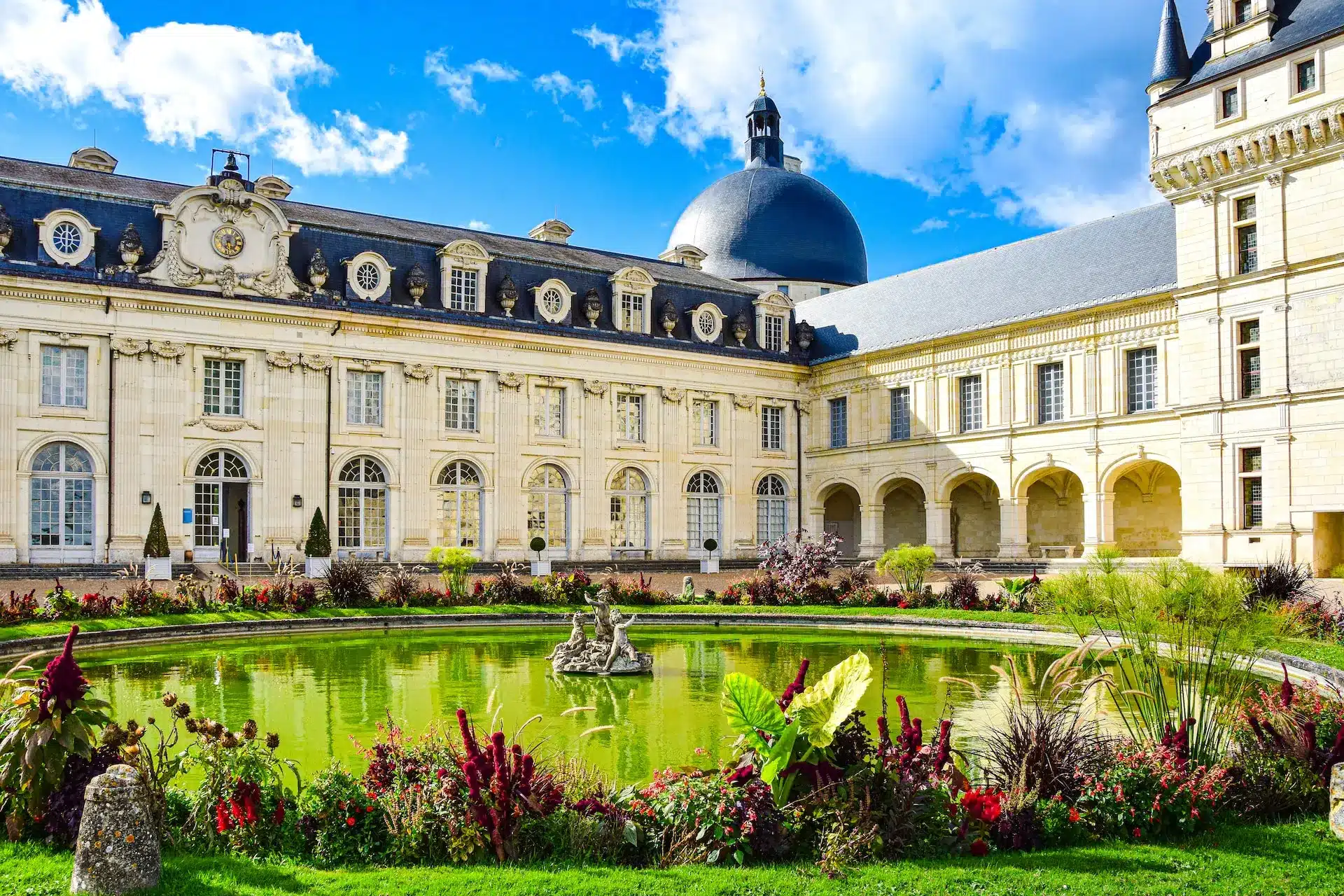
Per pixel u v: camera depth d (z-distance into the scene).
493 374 47.78
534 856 8.72
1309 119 33.62
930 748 9.78
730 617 31.03
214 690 18.12
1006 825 9.16
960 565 45.31
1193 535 37.22
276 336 42.81
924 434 49.78
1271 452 34.97
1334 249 33.50
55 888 7.88
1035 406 44.81
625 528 51.62
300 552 42.72
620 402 51.62
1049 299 44.56
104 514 39.50
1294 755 10.56
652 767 12.59
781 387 56.34
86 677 19.77
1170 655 12.02
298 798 9.63
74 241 39.31
